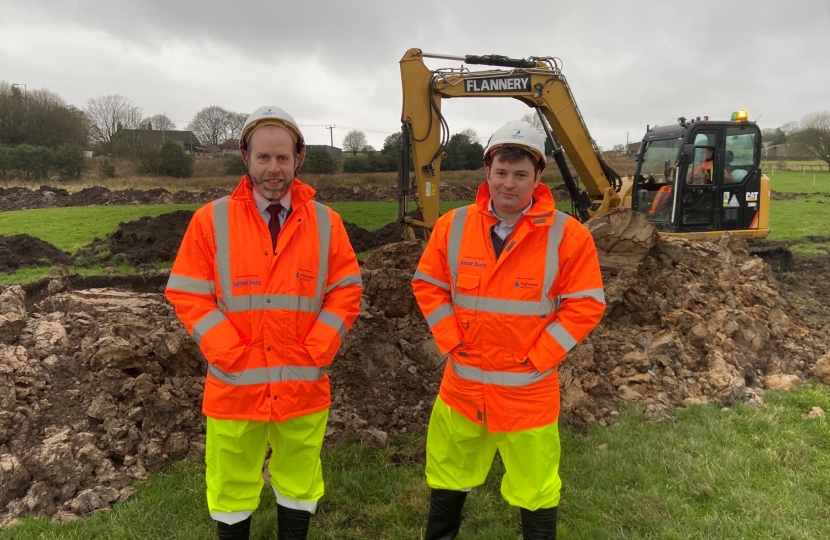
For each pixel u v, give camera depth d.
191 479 3.54
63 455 3.45
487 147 2.56
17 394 3.81
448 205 23.62
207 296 2.47
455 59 8.48
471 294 2.59
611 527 3.17
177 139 68.25
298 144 2.59
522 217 2.54
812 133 42.00
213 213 2.46
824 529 3.14
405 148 8.47
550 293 2.55
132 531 3.05
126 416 3.82
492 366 2.57
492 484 3.54
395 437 4.12
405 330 5.32
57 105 41.06
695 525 3.18
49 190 25.73
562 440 4.09
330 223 2.63
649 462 3.80
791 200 26.23
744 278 6.77
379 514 3.26
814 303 8.87
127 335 4.41
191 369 4.35
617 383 4.96
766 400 4.84
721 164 9.64
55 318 4.84
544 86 8.85
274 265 2.44
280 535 2.66
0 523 3.07
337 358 4.67
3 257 10.29
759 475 3.67
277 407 2.46
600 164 9.58
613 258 6.68
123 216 18.14
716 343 5.53
